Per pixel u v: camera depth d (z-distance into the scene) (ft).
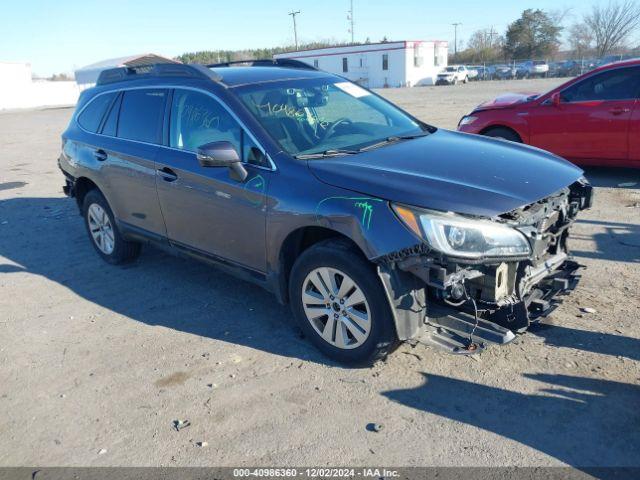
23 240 22.72
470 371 11.44
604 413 9.98
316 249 11.48
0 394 11.89
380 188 10.68
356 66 177.27
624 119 24.20
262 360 12.45
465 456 9.23
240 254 13.44
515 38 220.84
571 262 13.41
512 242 10.32
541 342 12.29
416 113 60.39
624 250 17.33
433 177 11.01
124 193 16.72
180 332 13.98
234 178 12.71
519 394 10.64
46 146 54.65
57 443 10.25
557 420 9.89
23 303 16.47
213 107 13.92
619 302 13.92
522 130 26.94
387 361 11.97
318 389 11.24
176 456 9.69
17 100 177.78
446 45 182.80
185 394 11.39
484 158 12.33
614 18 190.39
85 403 11.36
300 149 12.66
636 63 24.03
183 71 15.12
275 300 15.42
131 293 16.61
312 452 9.55
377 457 9.34
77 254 20.53
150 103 15.96
